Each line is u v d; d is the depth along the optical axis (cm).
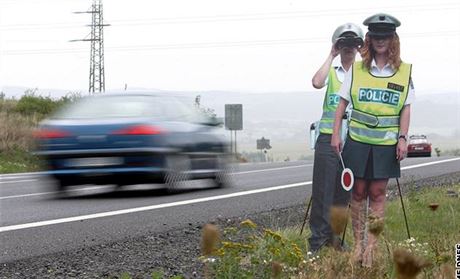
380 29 745
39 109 4616
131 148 1473
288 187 1738
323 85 858
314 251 828
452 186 1545
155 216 1242
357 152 755
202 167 1636
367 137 753
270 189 1692
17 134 3806
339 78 852
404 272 322
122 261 874
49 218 1222
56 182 1516
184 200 1470
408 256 323
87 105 1542
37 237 1041
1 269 838
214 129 1702
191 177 1593
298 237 909
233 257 661
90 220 1197
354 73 759
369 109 753
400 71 752
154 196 1545
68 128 1493
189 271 811
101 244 987
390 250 724
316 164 856
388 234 884
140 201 1455
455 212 1135
